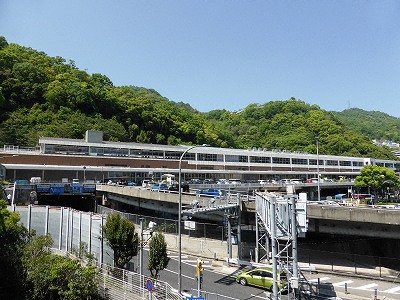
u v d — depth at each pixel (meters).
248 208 37.12
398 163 159.25
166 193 46.16
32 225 32.91
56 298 20.44
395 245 35.84
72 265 20.52
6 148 70.00
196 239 39.00
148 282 19.97
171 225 42.00
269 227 21.17
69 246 31.19
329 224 34.97
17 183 56.84
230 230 35.34
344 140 177.75
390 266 33.75
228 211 34.94
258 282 26.67
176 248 39.75
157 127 128.38
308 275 31.16
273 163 110.06
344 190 112.31
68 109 105.12
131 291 21.81
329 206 33.81
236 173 98.69
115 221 25.55
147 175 80.00
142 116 123.94
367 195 86.50
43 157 68.56
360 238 38.34
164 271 31.44
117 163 77.75
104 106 116.69
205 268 32.62
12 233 23.56
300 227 17.64
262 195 27.45
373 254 37.09
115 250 25.08
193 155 92.19
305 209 17.70
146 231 35.56
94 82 135.00
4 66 107.69
